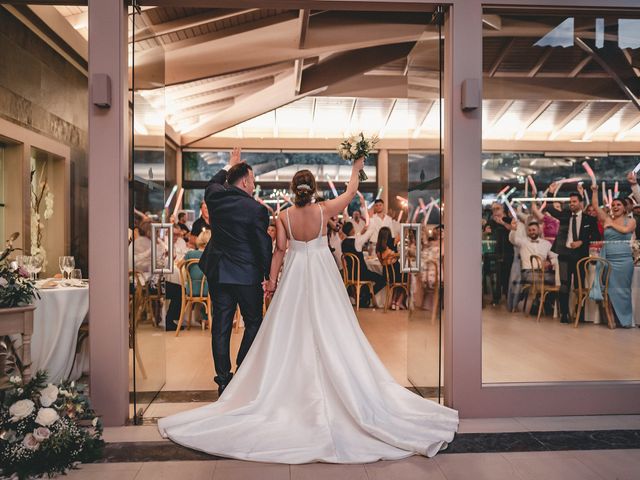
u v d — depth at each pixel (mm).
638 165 3609
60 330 3477
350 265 8305
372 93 8641
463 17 3289
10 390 2619
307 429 2777
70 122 6184
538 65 3529
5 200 5211
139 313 3305
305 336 3139
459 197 3279
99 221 3119
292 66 7266
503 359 3393
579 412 3307
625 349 3514
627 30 3562
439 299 3396
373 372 3242
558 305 3492
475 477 2363
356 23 5836
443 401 3352
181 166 10828
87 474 2396
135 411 3113
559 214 3562
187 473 2402
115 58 3131
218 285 3566
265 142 11266
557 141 3578
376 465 2488
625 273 3539
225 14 4875
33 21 5105
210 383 4023
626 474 2400
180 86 7258
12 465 2373
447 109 3326
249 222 3502
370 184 11359
